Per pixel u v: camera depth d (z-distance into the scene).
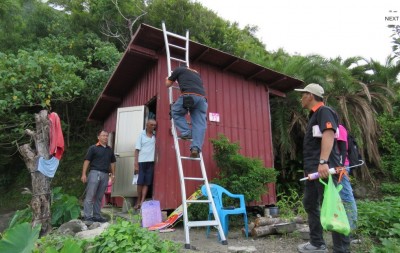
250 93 7.13
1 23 12.66
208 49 6.05
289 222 4.68
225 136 6.05
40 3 15.17
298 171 8.09
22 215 5.53
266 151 7.00
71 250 2.87
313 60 8.81
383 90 9.82
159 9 13.37
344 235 2.99
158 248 3.17
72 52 12.88
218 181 5.63
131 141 6.75
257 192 5.52
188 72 4.82
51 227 5.04
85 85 10.93
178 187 5.62
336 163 3.15
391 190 8.06
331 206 2.74
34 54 9.64
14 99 8.80
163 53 6.09
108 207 7.00
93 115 10.12
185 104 4.52
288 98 8.45
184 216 3.84
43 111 5.23
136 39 5.65
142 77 7.09
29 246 3.08
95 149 5.60
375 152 8.59
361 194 8.12
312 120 3.32
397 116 9.84
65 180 10.92
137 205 5.70
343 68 9.02
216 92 6.59
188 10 13.40
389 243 3.45
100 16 13.89
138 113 6.81
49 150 5.11
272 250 3.85
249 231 4.73
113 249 3.00
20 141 10.40
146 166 5.71
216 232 4.80
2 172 11.64
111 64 11.41
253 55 11.09
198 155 4.61
